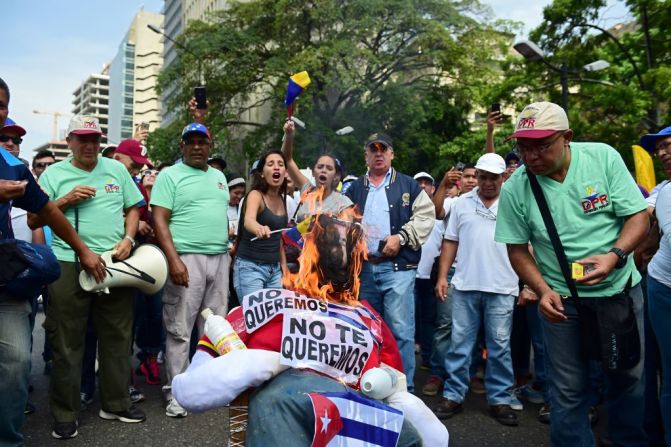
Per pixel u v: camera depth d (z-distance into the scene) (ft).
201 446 13.05
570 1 60.64
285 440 6.39
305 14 90.33
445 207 19.60
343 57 83.51
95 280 13.41
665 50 62.28
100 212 14.32
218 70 96.99
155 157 97.71
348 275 7.52
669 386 11.00
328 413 6.37
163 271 14.47
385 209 15.38
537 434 14.32
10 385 10.14
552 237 10.02
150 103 444.14
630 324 9.77
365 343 7.27
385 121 92.32
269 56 96.78
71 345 13.70
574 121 61.62
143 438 13.51
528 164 9.80
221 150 98.02
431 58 88.74
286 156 18.20
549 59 63.05
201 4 273.13
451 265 17.95
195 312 15.88
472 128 97.91
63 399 13.55
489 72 90.43
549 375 10.49
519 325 17.85
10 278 9.84
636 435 10.57
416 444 7.14
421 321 20.85
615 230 9.98
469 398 17.43
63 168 14.38
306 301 7.25
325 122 91.81
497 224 10.80
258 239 16.16
